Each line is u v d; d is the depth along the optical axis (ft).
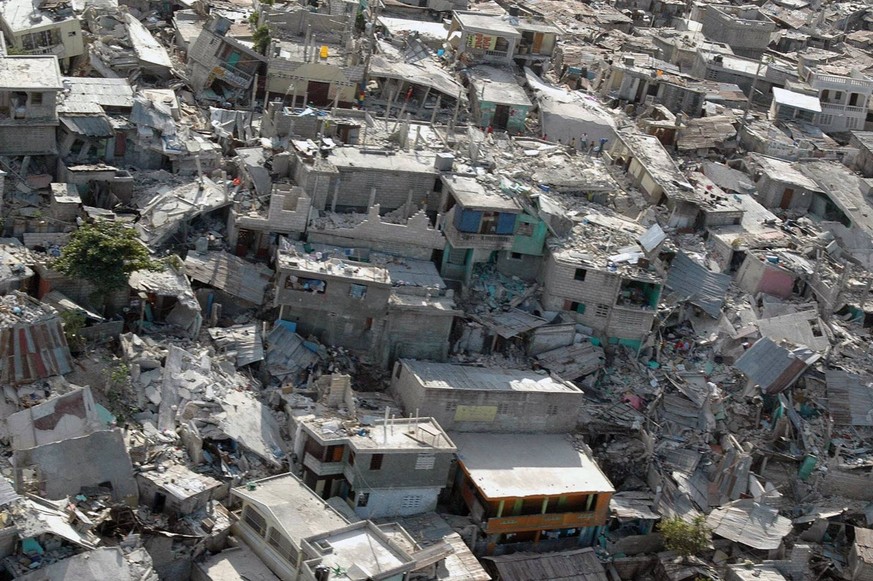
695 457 305.12
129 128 315.58
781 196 395.55
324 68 360.69
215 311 289.74
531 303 322.14
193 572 233.96
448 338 304.30
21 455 225.76
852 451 313.53
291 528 232.32
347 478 259.60
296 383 285.02
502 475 273.33
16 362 245.24
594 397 310.65
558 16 515.91
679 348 331.57
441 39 431.02
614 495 292.20
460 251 320.29
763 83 471.21
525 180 341.00
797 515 302.45
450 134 357.41
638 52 483.10
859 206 389.39
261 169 321.73
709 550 289.12
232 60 363.15
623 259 321.52
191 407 257.96
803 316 338.34
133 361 262.06
